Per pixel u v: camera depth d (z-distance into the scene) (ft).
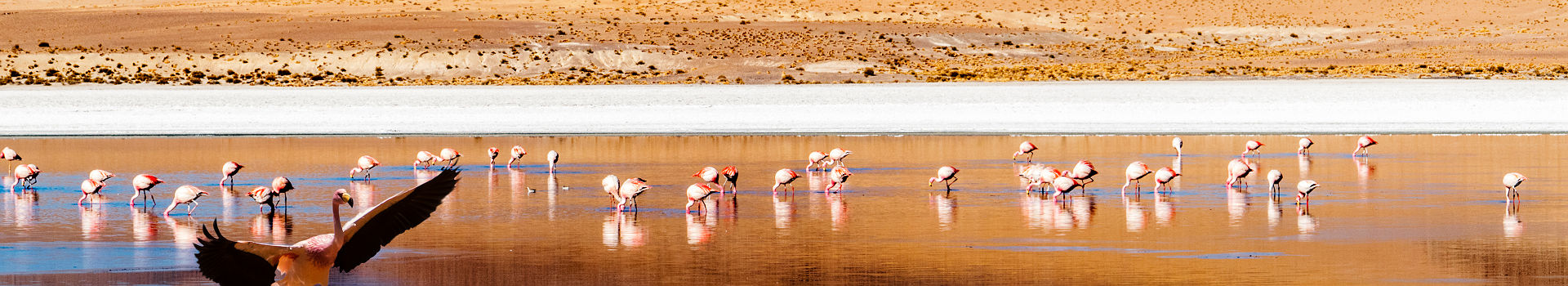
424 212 43.70
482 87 304.09
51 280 65.41
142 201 108.58
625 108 252.62
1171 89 280.31
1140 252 74.23
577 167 146.30
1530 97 257.75
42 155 166.91
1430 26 593.01
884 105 255.29
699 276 66.59
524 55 469.16
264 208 102.32
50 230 87.15
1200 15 626.64
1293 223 88.17
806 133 212.02
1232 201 104.42
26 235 84.38
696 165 147.74
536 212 97.96
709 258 72.84
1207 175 131.54
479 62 456.86
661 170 140.77
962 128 218.59
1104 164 146.30
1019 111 243.81
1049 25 599.57
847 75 421.18
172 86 327.67
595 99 268.41
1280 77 364.79
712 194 113.29
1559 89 271.69
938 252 74.54
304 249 43.24
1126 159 154.30
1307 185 98.78
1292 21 605.73
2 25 526.16
